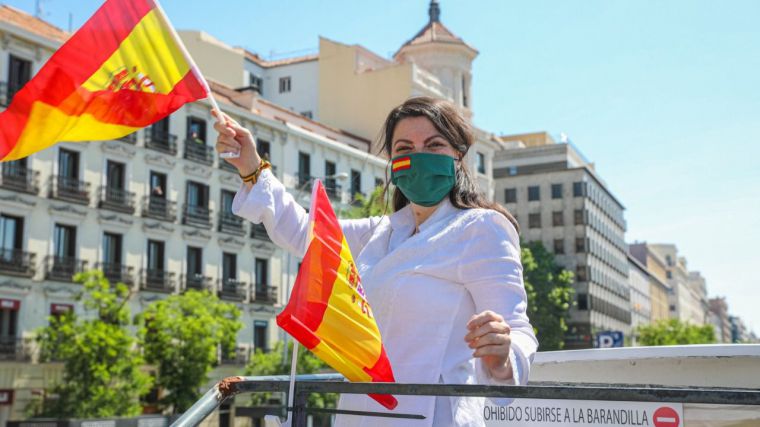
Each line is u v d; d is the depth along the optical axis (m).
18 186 31.44
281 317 2.01
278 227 2.77
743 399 1.55
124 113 2.72
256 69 57.53
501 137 92.94
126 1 2.74
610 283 86.88
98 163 34.88
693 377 3.70
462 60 58.66
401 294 2.36
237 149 2.79
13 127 2.63
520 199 80.38
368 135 53.38
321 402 22.53
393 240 2.61
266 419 2.36
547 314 65.50
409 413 2.24
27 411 29.42
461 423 2.27
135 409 29.53
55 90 2.65
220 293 39.91
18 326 31.05
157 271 36.94
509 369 2.06
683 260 177.38
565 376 4.00
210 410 2.10
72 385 28.45
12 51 32.03
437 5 61.56
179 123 39.03
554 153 81.06
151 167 37.25
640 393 1.61
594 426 3.38
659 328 88.31
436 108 2.55
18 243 31.64
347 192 44.72
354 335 2.15
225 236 40.66
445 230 2.41
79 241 33.75
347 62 55.03
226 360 39.47
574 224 77.88
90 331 28.62
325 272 2.13
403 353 2.32
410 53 58.25
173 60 2.77
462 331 2.36
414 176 2.48
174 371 32.25
